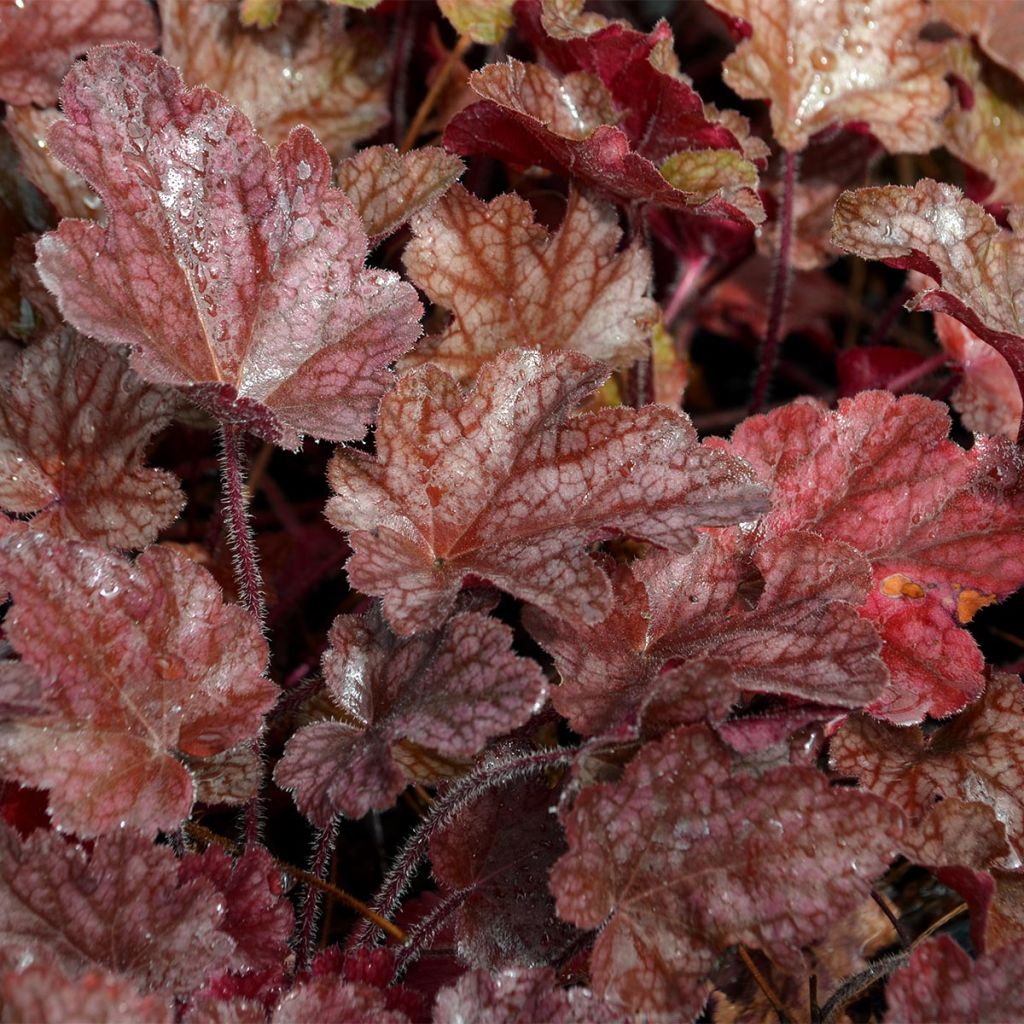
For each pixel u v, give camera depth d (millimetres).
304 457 734
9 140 665
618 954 543
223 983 557
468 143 646
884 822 546
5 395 606
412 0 706
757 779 552
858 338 820
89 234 570
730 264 738
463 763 602
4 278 652
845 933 621
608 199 640
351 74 699
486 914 576
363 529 579
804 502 606
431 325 693
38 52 661
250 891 561
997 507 604
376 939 592
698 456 574
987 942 561
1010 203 718
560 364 586
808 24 684
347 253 588
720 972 609
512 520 579
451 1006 538
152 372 565
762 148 669
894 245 612
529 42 700
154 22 674
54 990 514
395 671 572
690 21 902
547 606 559
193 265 580
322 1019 541
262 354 586
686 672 553
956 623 598
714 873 549
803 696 555
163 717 562
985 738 592
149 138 575
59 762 547
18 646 545
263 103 688
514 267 632
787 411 610
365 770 555
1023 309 620
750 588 595
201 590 568
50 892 541
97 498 606
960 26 706
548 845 581
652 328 640
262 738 601
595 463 578
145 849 546
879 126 689
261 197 583
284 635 679
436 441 584
